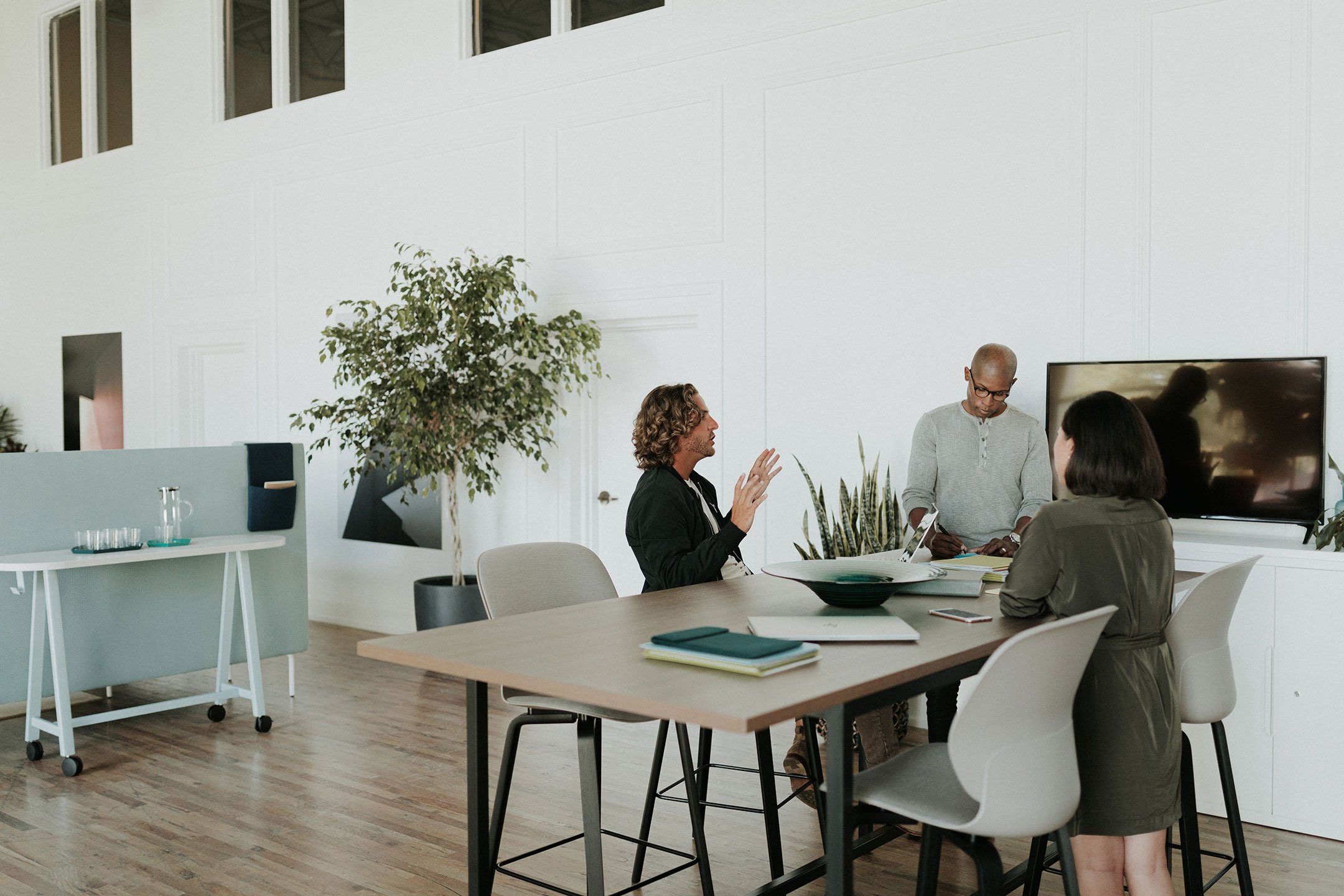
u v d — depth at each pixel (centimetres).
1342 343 384
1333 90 385
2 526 420
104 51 862
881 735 329
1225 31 405
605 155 582
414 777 397
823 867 260
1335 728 331
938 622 225
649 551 292
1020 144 452
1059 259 443
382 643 207
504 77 621
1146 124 421
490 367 564
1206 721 245
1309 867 313
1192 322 414
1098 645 208
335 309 706
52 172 892
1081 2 435
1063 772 188
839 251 501
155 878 308
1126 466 212
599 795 242
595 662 189
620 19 573
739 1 529
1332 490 384
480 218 636
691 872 312
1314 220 389
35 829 346
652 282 564
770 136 521
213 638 492
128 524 460
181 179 795
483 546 642
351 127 694
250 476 501
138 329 832
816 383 510
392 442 577
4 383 949
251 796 376
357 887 302
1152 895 214
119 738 450
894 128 484
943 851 331
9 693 425
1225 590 241
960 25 465
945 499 409
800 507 515
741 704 158
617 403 596
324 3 717
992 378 391
